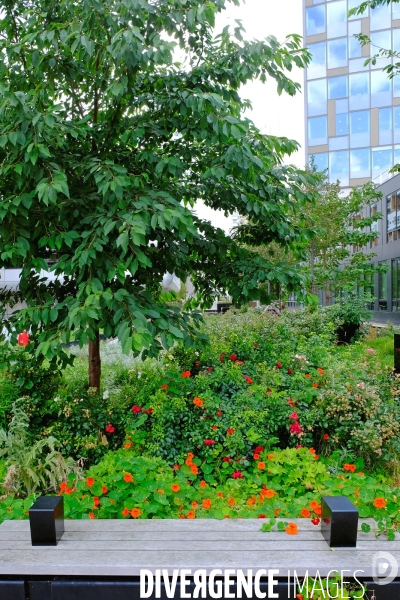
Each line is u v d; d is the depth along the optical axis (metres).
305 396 3.39
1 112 2.36
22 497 2.72
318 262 11.50
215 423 3.09
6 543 1.75
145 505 2.15
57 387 3.77
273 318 6.89
